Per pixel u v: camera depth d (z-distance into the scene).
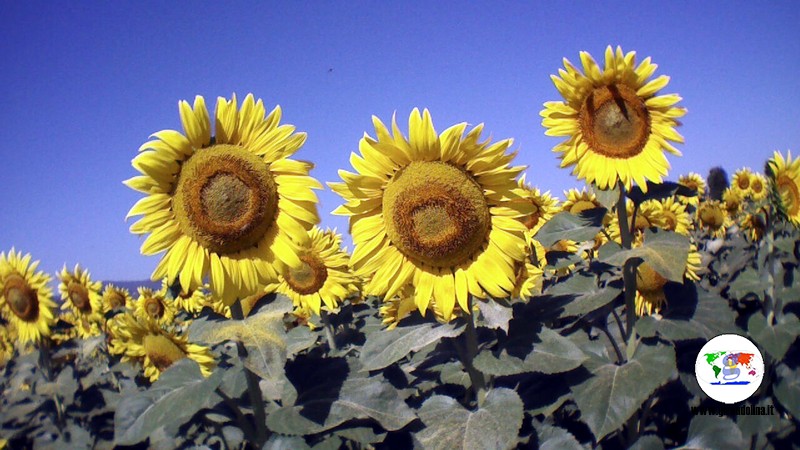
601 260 1.05
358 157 0.93
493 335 1.07
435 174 0.90
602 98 1.14
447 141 0.90
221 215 0.86
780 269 1.30
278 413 0.86
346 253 1.78
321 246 1.74
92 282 2.05
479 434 0.85
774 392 1.19
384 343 0.93
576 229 1.15
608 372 0.97
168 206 0.87
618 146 1.14
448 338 1.07
